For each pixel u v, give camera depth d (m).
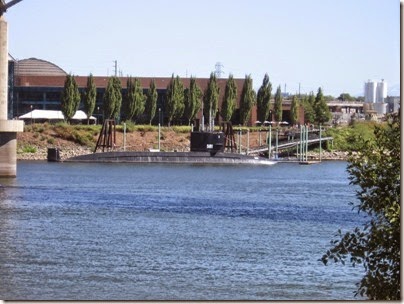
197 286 65.94
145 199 137.50
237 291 64.44
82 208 118.69
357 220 112.00
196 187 169.88
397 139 42.00
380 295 41.69
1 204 121.44
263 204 134.25
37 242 85.06
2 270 69.81
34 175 194.00
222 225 102.81
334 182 196.12
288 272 72.00
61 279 66.94
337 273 71.62
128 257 77.56
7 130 170.50
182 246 84.94
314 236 94.69
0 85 167.38
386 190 42.06
